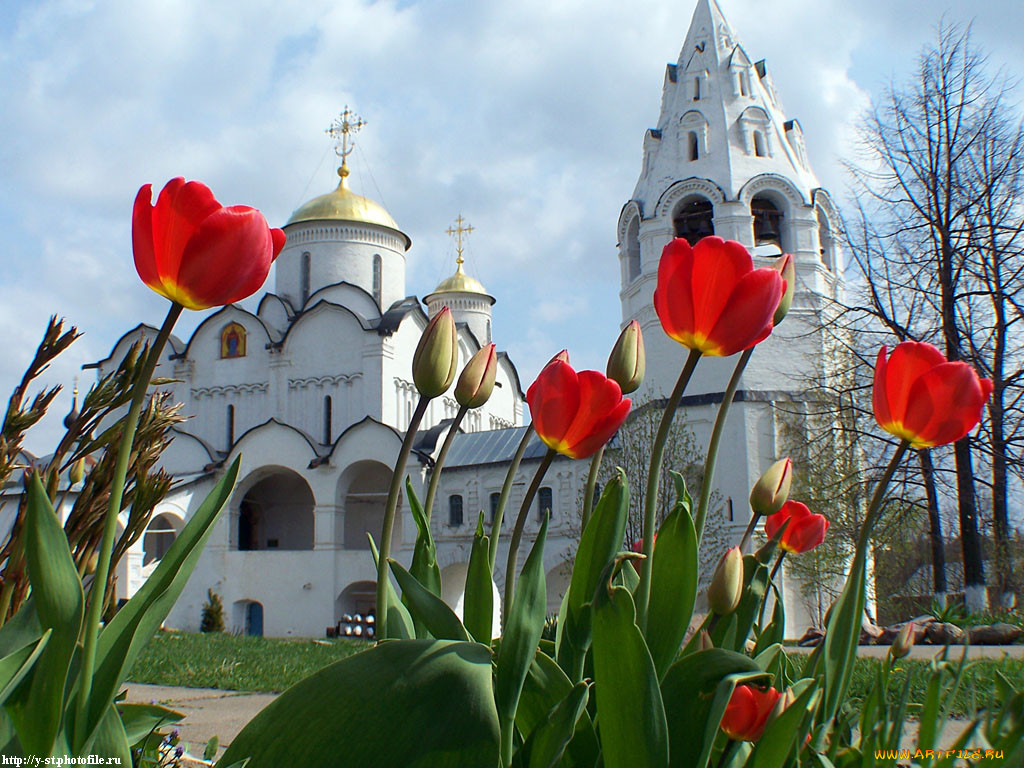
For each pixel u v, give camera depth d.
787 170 30.97
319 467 35.62
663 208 30.69
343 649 15.65
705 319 1.89
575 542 30.81
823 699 2.23
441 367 2.01
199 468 36.66
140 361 2.41
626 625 1.62
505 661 1.76
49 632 1.33
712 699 1.75
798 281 29.64
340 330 38.47
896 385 2.16
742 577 2.26
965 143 22.09
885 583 26.78
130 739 2.63
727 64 31.86
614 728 1.65
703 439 28.47
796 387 28.77
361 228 41.72
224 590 35.88
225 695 9.12
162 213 1.46
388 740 1.52
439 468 2.33
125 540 2.38
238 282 1.47
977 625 16.19
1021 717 2.24
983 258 21.39
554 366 2.03
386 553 2.04
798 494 24.69
